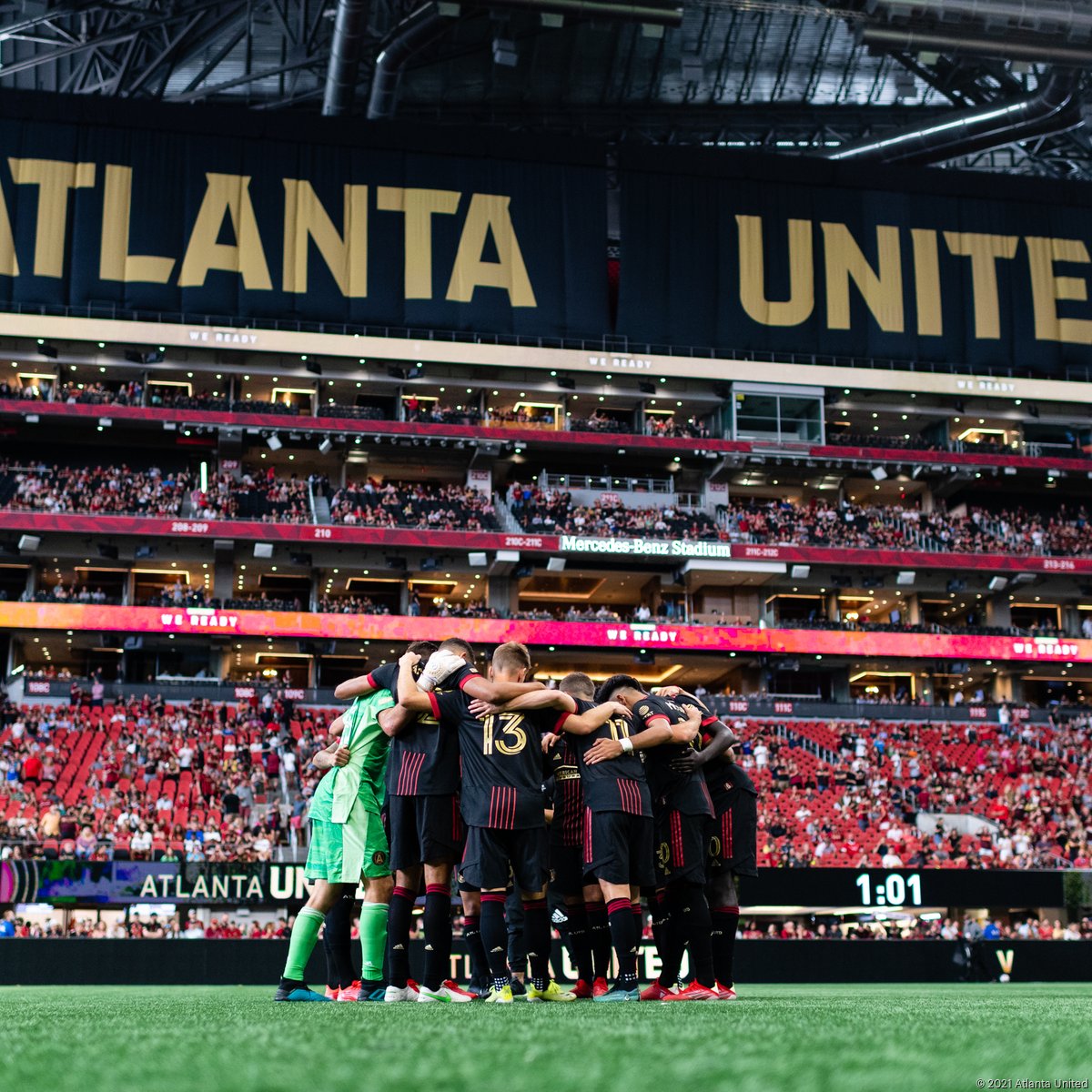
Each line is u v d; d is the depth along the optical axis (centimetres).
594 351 5544
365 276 5416
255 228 5350
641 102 6394
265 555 5103
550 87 6281
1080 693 6066
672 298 5634
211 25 5603
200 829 3675
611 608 6044
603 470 5912
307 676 5641
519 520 5409
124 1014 586
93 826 3600
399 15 5678
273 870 3023
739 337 5666
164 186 5300
